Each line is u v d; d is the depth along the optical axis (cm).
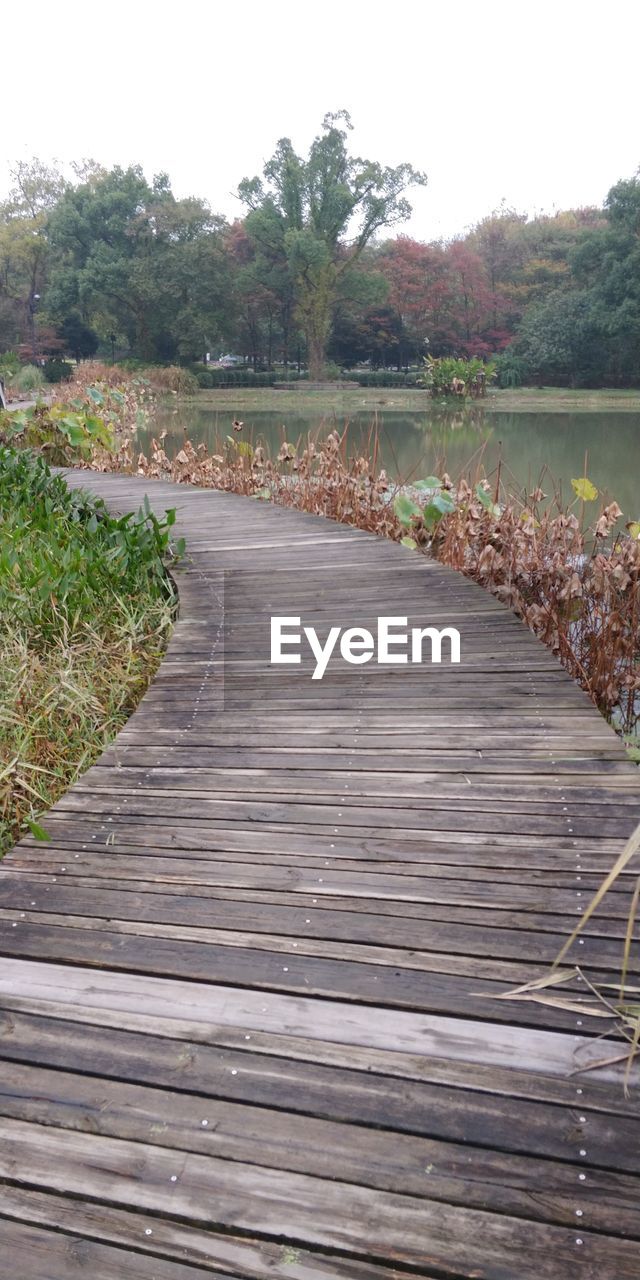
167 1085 116
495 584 417
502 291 4347
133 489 614
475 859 166
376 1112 111
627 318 3316
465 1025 125
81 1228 98
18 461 591
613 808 183
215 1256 94
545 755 208
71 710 259
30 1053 122
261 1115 111
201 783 202
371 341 4372
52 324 4241
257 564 402
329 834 177
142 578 359
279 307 4294
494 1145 106
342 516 570
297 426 1733
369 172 3794
